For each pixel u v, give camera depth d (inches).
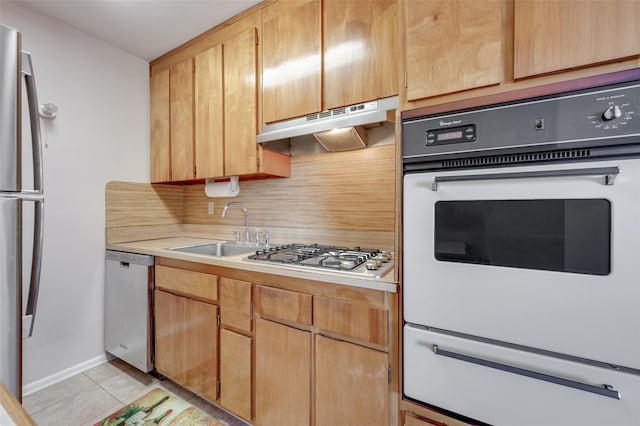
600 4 28.2
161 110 88.4
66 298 74.5
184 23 73.6
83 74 77.2
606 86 28.0
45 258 70.9
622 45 27.2
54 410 62.2
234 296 55.1
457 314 35.1
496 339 33.0
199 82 77.6
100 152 81.0
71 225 75.4
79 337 77.0
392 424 40.2
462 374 35.1
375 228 65.6
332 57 56.3
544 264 30.6
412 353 38.2
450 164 36.3
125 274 75.9
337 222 70.1
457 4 35.6
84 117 77.6
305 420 47.1
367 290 42.2
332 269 46.0
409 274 38.4
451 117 36.0
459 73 35.4
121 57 85.5
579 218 29.0
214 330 58.2
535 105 31.3
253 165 67.6
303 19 59.6
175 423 58.7
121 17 71.2
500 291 32.7
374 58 52.0
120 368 78.8
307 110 59.1
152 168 91.6
